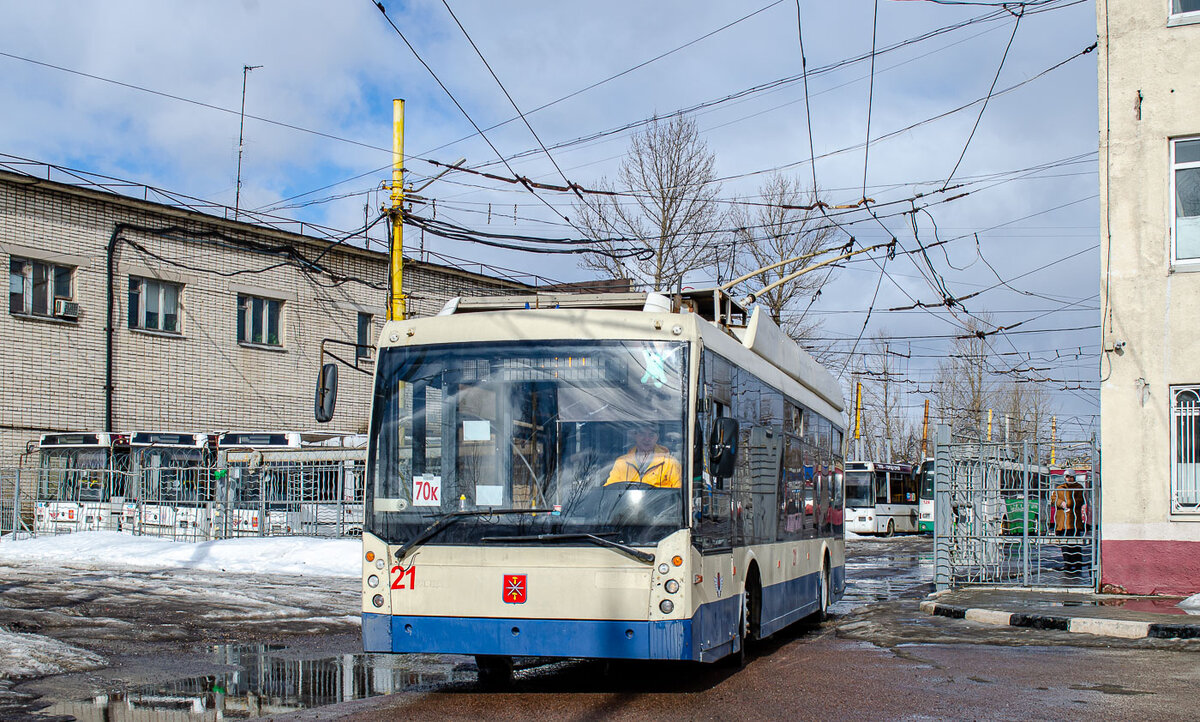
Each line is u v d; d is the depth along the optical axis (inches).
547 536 331.3
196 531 1106.7
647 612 324.8
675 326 347.9
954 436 773.9
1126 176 657.0
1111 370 650.8
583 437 339.3
